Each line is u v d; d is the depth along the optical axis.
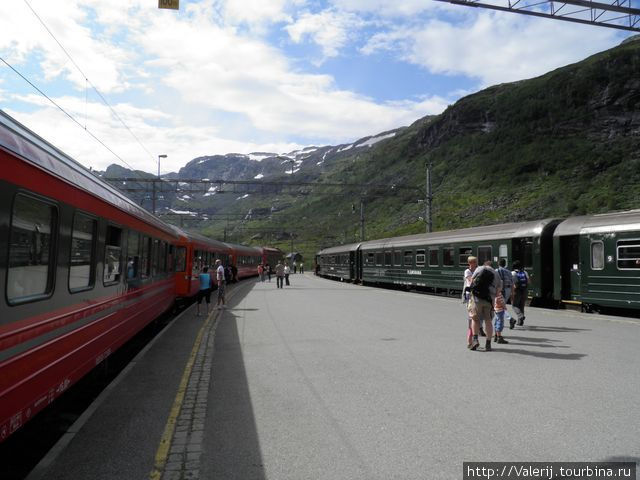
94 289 6.91
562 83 111.31
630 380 7.31
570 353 9.42
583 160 86.94
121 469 4.42
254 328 13.55
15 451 5.29
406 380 7.51
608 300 16.28
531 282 19.95
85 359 6.55
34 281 4.82
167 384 7.51
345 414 5.92
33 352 4.73
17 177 4.37
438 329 13.01
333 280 51.34
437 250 27.25
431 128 150.88
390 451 4.75
